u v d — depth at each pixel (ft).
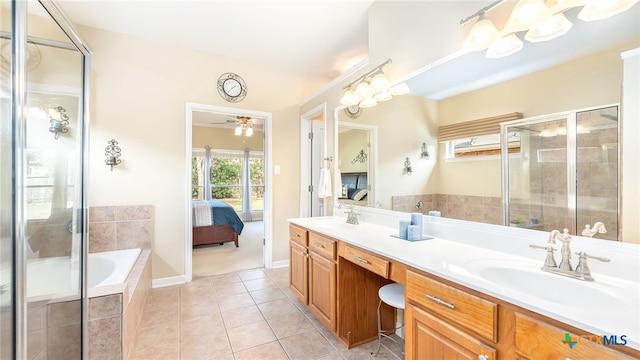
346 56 10.88
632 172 3.44
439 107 5.93
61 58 5.27
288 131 12.09
